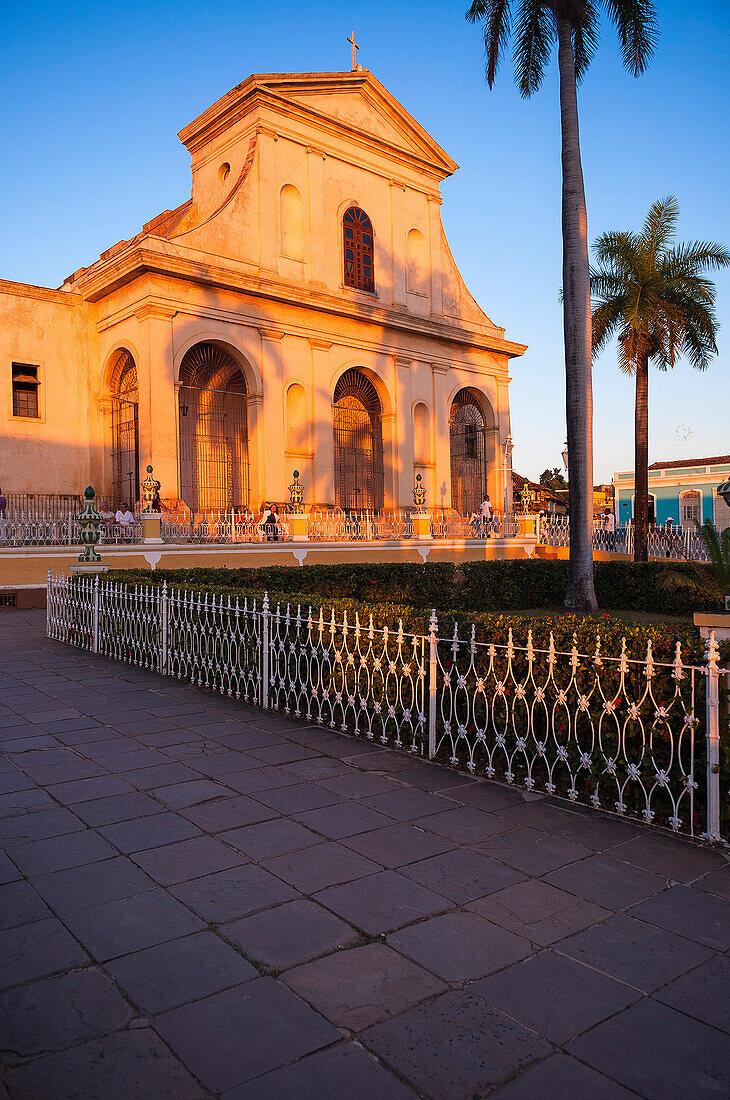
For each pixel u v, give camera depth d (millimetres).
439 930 3102
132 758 5391
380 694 5914
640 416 23750
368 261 26625
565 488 67875
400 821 4262
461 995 2670
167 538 17469
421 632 5684
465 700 5438
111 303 21781
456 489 31250
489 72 15664
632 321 22375
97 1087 2219
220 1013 2559
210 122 24391
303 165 24469
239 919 3170
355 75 25234
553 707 4680
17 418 21062
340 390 26938
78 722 6398
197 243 21547
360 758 5438
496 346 30078
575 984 2740
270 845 3916
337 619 6480
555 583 17750
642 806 4434
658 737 4324
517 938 3049
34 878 3533
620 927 3148
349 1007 2594
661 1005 2629
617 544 26578
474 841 4004
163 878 3539
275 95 23125
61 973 2779
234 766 5227
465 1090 2219
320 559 20062
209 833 4066
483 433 31312
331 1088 2225
